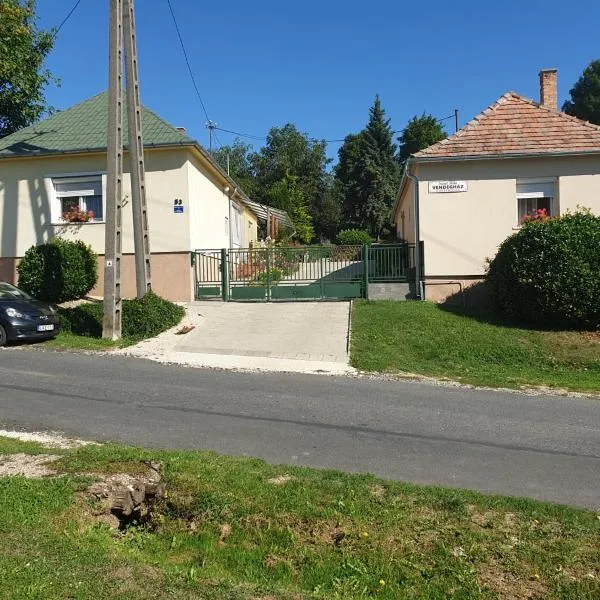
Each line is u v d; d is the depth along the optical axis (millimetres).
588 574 3924
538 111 17047
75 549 3607
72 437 6500
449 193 16312
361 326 13367
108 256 12633
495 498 4926
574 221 13438
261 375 10086
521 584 3842
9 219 17469
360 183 52281
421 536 4309
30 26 25172
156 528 4637
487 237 16250
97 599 3037
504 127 16734
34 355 11211
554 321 13406
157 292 16938
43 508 4164
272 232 35219
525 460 6176
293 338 12828
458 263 16312
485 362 11547
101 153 17016
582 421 7766
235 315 15070
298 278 16953
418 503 4789
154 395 8531
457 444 6672
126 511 4672
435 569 3975
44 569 3275
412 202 18188
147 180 16906
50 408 7684
